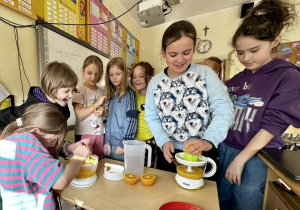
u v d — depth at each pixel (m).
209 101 0.75
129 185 0.61
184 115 0.76
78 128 1.22
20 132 0.56
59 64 0.83
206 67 0.78
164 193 0.56
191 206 0.48
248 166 0.71
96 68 1.28
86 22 1.62
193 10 2.62
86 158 0.61
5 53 0.96
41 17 1.15
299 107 0.60
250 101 0.74
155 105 0.84
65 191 0.57
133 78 1.39
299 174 0.43
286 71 0.66
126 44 2.60
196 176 0.58
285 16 0.65
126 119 1.13
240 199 0.74
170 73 0.82
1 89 0.94
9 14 0.97
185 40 0.65
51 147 0.66
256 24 0.63
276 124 0.62
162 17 2.26
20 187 0.53
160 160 0.92
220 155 0.86
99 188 0.59
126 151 0.69
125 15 2.54
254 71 0.78
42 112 0.59
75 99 1.18
